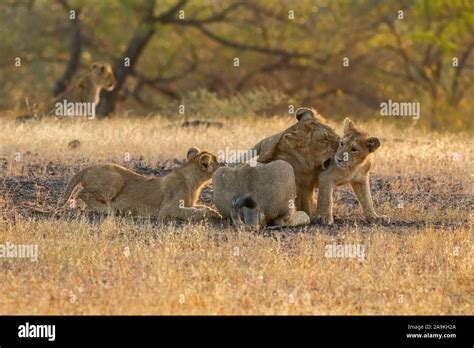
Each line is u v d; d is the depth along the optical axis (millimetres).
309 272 11820
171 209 14414
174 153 19328
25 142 19375
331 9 44500
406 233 13773
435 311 10891
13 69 43750
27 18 43094
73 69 42719
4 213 14445
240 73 45531
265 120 25562
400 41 43062
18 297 10930
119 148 19219
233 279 11570
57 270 11898
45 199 15484
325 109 43625
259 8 44125
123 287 11125
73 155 18547
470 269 12211
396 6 42719
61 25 43625
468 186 17047
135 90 44969
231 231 13500
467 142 21484
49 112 25266
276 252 12383
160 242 12688
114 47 44594
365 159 14258
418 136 23594
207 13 44719
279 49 44594
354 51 44000
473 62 44406
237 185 14039
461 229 13922
